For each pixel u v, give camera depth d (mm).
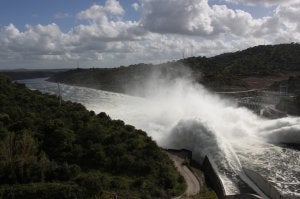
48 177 98625
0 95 159750
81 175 98000
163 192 101188
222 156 143500
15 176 95688
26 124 122688
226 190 115375
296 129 178625
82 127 126188
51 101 163375
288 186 118438
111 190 95625
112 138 119812
